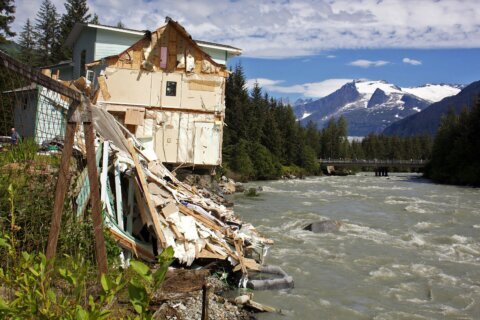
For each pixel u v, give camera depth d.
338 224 21.16
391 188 49.94
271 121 74.19
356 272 14.32
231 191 37.34
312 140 124.44
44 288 3.44
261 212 25.80
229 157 56.72
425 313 11.14
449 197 39.28
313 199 34.78
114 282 2.94
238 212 25.50
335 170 100.00
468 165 60.69
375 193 42.06
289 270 14.05
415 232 21.30
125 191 11.87
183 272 10.17
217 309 9.53
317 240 18.50
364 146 150.50
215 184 26.78
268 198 34.81
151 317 2.87
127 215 11.34
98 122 12.17
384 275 14.08
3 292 4.22
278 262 14.89
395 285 13.20
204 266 11.45
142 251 10.50
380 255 16.50
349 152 133.12
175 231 10.97
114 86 24.11
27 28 59.88
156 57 24.58
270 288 11.90
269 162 61.78
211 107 25.30
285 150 80.56
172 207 11.60
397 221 24.44
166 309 8.59
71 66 34.06
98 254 6.10
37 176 8.74
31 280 3.36
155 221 10.69
